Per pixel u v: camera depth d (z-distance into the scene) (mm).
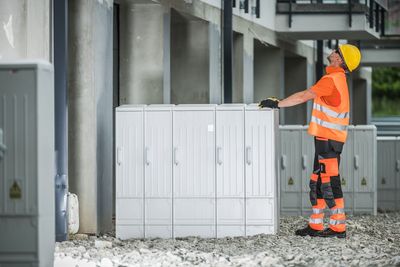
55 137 15766
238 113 16281
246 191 16328
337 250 14531
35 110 10664
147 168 16391
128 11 20703
